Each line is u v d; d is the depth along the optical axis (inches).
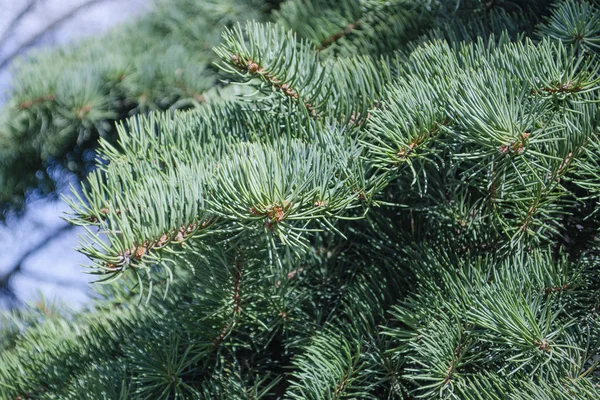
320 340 30.2
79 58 60.7
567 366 27.9
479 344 28.8
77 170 61.8
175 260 26.9
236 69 28.9
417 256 31.0
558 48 29.5
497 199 29.2
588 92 29.0
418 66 30.2
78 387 31.3
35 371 34.0
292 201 25.5
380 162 28.0
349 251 33.0
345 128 29.8
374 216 32.0
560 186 28.8
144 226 25.4
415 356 29.2
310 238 32.7
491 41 30.0
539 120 27.5
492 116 26.5
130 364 31.0
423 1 35.4
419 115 27.6
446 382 28.2
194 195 26.0
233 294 30.0
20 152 60.8
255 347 31.9
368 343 30.1
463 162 30.1
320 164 27.1
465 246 31.1
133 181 27.5
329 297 32.1
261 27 29.0
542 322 27.7
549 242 31.3
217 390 30.6
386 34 36.7
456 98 27.7
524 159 26.9
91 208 27.0
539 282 29.0
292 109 29.7
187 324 30.7
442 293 29.9
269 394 30.9
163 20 62.6
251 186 25.2
